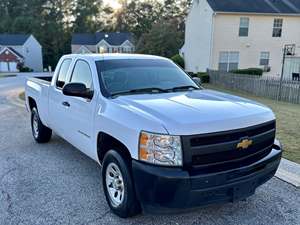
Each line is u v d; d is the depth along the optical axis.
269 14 24.48
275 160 3.49
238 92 17.69
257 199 3.89
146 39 39.31
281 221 3.40
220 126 2.98
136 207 3.30
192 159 2.87
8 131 7.37
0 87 20.42
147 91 4.01
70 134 4.67
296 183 4.32
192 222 3.37
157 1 71.75
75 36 65.94
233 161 3.08
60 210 3.62
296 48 25.62
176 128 2.84
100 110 3.69
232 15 24.31
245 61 25.41
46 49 67.38
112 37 64.81
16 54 56.72
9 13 72.88
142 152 2.95
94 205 3.74
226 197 3.05
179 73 4.76
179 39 38.50
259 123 3.28
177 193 2.84
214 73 22.03
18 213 3.55
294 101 13.93
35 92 6.16
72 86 4.00
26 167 4.99
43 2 72.62
